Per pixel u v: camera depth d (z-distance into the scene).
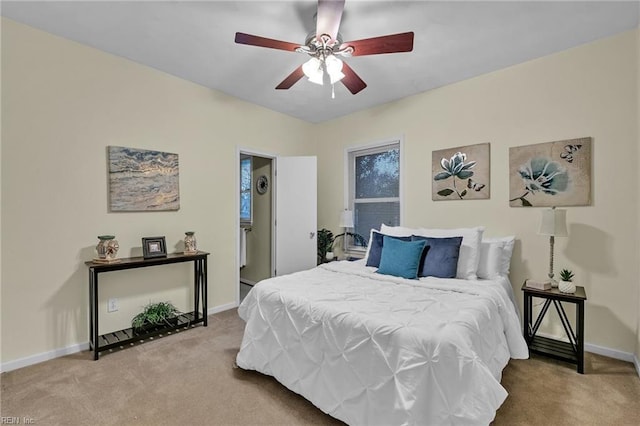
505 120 2.96
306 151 4.68
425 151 3.53
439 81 3.26
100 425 1.66
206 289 3.17
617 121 2.41
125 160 2.82
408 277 2.53
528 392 1.96
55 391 1.97
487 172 3.07
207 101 3.48
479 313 1.77
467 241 2.70
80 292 2.57
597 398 1.90
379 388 1.48
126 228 2.85
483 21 2.23
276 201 4.39
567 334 2.43
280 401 1.88
